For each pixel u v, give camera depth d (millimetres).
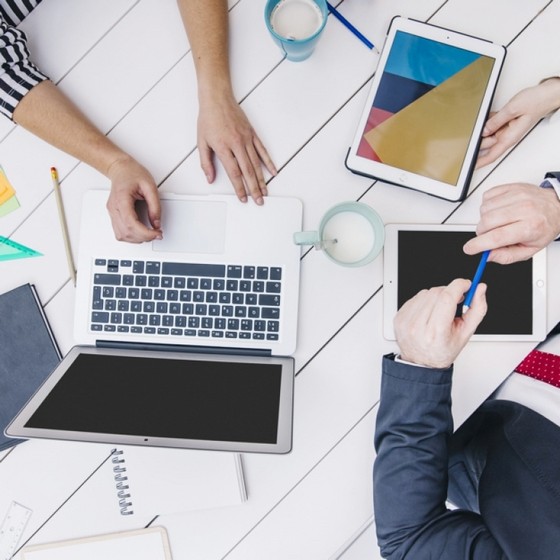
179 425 713
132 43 902
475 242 746
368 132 860
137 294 852
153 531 880
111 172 852
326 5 796
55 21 903
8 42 852
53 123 862
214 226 862
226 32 880
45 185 903
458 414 868
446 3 886
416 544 780
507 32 883
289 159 888
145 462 874
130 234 825
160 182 897
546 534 716
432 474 786
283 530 877
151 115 902
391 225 862
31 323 885
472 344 863
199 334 846
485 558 732
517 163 878
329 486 874
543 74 878
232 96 878
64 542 879
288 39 774
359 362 876
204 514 882
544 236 765
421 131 854
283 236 861
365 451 874
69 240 897
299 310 876
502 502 776
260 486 877
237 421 720
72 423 710
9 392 875
